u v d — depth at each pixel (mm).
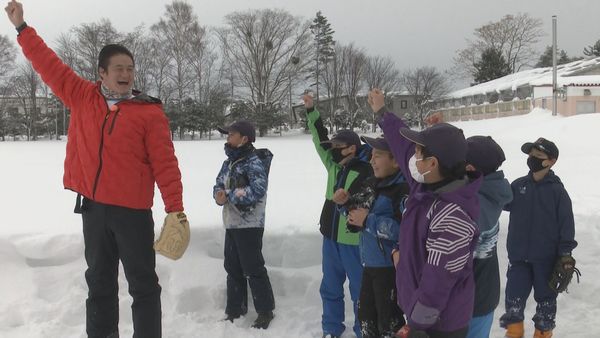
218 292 4410
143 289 3197
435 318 2299
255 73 54406
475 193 2391
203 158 15367
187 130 47688
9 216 5793
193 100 48844
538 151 3900
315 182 8984
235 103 51969
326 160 4180
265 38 53750
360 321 3439
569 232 3822
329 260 3986
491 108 39500
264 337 3967
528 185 3990
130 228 3109
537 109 31250
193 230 4887
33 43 3232
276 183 8859
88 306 3283
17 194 7820
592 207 5703
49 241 4508
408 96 55000
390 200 3174
